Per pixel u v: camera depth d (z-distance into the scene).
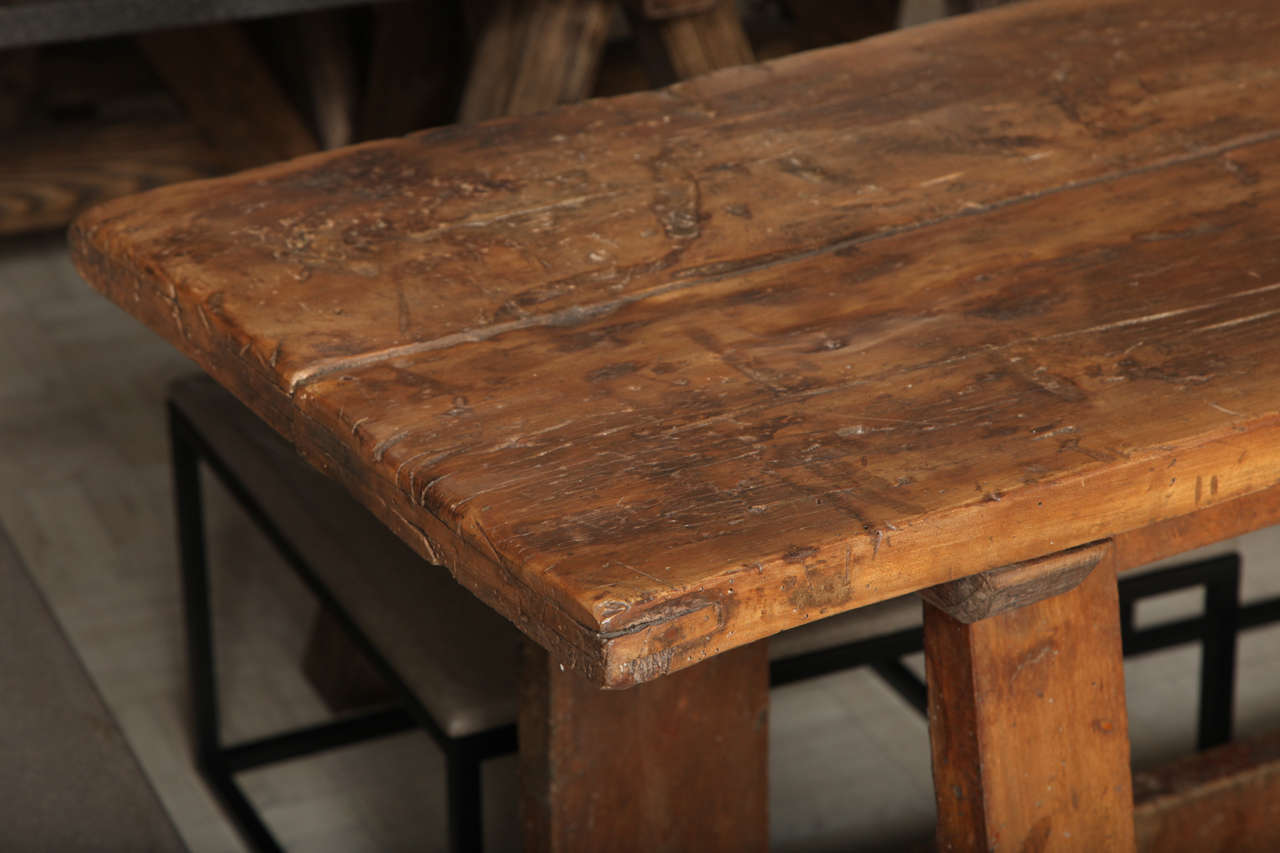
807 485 0.82
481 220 1.18
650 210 1.20
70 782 1.17
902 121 1.37
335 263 1.11
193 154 3.91
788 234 1.15
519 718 1.24
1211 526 1.05
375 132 3.85
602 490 0.82
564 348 0.98
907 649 1.51
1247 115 1.36
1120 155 1.28
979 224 1.16
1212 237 1.12
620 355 0.97
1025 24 1.61
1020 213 1.18
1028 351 0.96
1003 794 1.01
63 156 3.80
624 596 0.72
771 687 1.46
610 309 1.04
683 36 2.76
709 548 0.76
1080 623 1.00
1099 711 1.03
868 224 1.16
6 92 3.76
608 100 1.43
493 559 0.78
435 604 1.52
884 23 3.84
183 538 1.92
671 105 1.42
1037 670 1.00
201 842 1.91
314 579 1.61
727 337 0.99
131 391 3.17
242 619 2.41
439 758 2.12
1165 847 1.40
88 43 3.95
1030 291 1.04
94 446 2.95
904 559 0.79
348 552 1.58
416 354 0.98
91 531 2.66
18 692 1.27
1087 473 0.83
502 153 1.32
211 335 1.04
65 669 1.31
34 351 3.36
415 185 1.25
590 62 3.03
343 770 2.09
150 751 2.09
